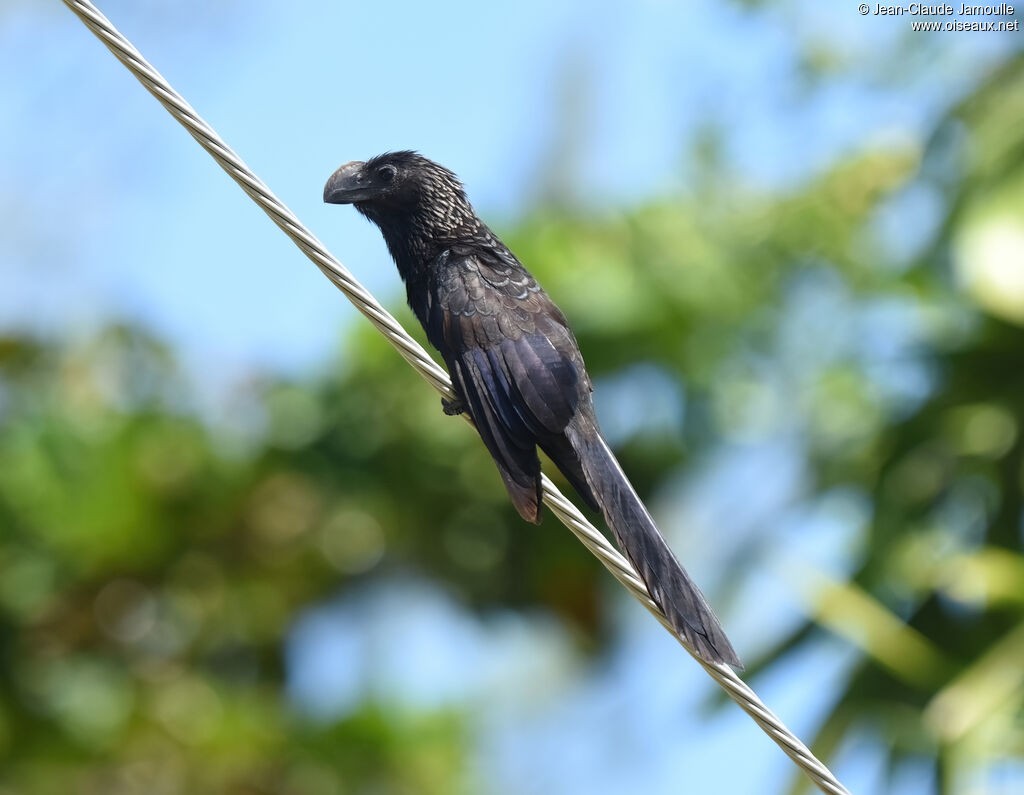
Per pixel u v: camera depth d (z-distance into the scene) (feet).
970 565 38.45
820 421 47.98
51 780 44.57
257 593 47.47
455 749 46.98
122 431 46.44
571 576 47.47
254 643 47.83
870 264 49.85
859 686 38.45
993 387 42.16
